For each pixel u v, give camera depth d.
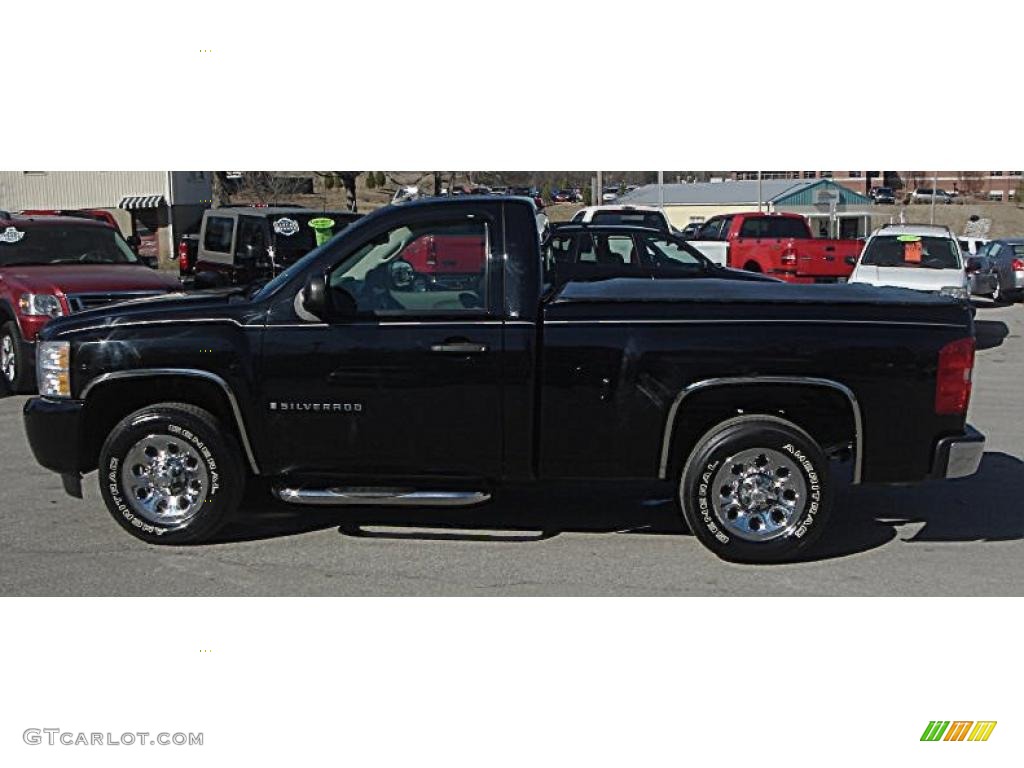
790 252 18.91
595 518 6.85
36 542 6.34
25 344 11.15
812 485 5.89
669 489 7.48
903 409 5.87
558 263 13.23
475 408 5.96
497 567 5.96
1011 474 7.97
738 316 5.89
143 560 6.05
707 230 21.56
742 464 5.93
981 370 13.85
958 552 6.22
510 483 6.22
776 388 5.92
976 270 23.05
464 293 6.01
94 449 6.46
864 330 5.84
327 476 6.14
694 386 5.84
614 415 5.92
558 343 5.90
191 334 6.06
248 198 31.66
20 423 9.91
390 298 6.05
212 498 6.16
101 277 11.54
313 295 5.91
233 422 6.20
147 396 6.33
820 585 5.71
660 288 6.38
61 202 34.84
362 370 5.98
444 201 6.07
